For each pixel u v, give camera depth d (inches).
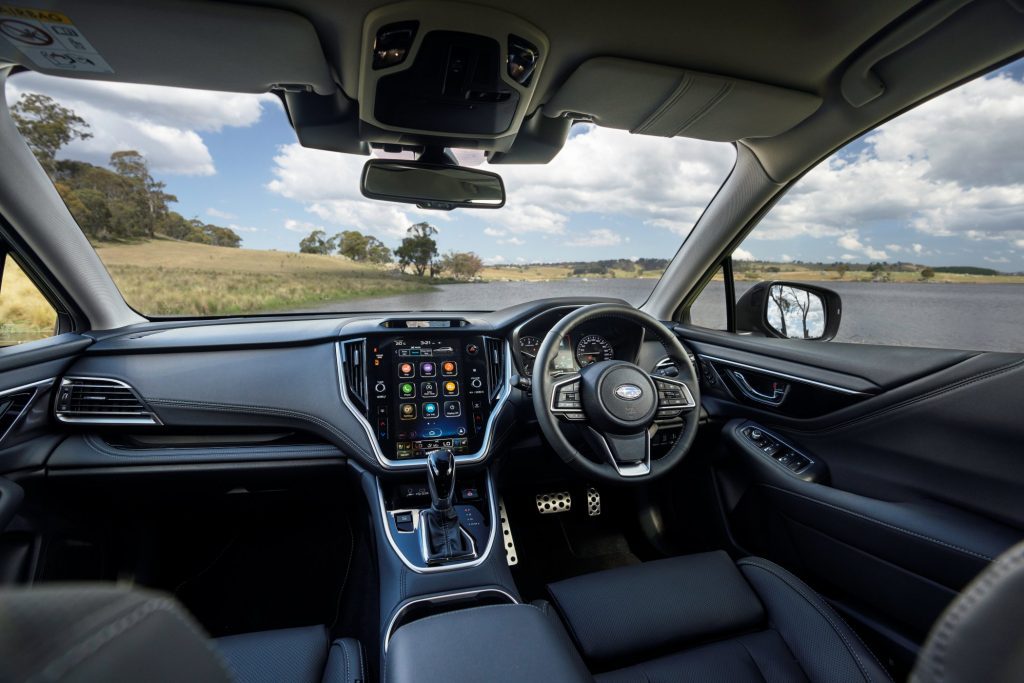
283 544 94.7
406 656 39.0
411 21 56.0
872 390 67.8
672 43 63.7
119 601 14.1
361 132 78.9
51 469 72.5
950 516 56.9
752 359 85.7
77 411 76.3
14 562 65.9
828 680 45.3
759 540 81.3
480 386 84.1
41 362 71.7
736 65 68.3
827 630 49.1
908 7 57.5
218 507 87.3
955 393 58.9
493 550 71.4
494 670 37.4
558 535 101.3
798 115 78.5
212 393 78.3
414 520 72.6
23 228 74.0
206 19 55.4
